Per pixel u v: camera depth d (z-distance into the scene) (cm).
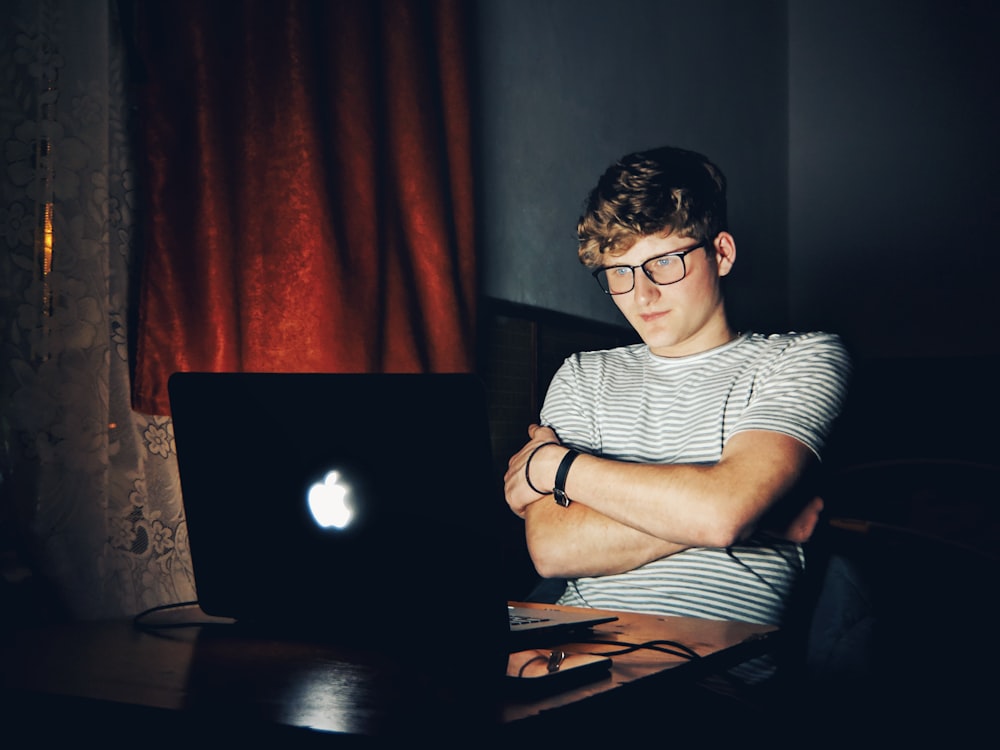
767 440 133
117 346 155
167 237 160
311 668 89
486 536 88
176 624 114
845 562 143
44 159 142
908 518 342
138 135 163
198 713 71
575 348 319
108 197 151
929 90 508
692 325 159
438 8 230
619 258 160
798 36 542
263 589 105
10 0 140
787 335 158
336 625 99
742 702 113
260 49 177
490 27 274
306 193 179
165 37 164
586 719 76
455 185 230
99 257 148
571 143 316
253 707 73
